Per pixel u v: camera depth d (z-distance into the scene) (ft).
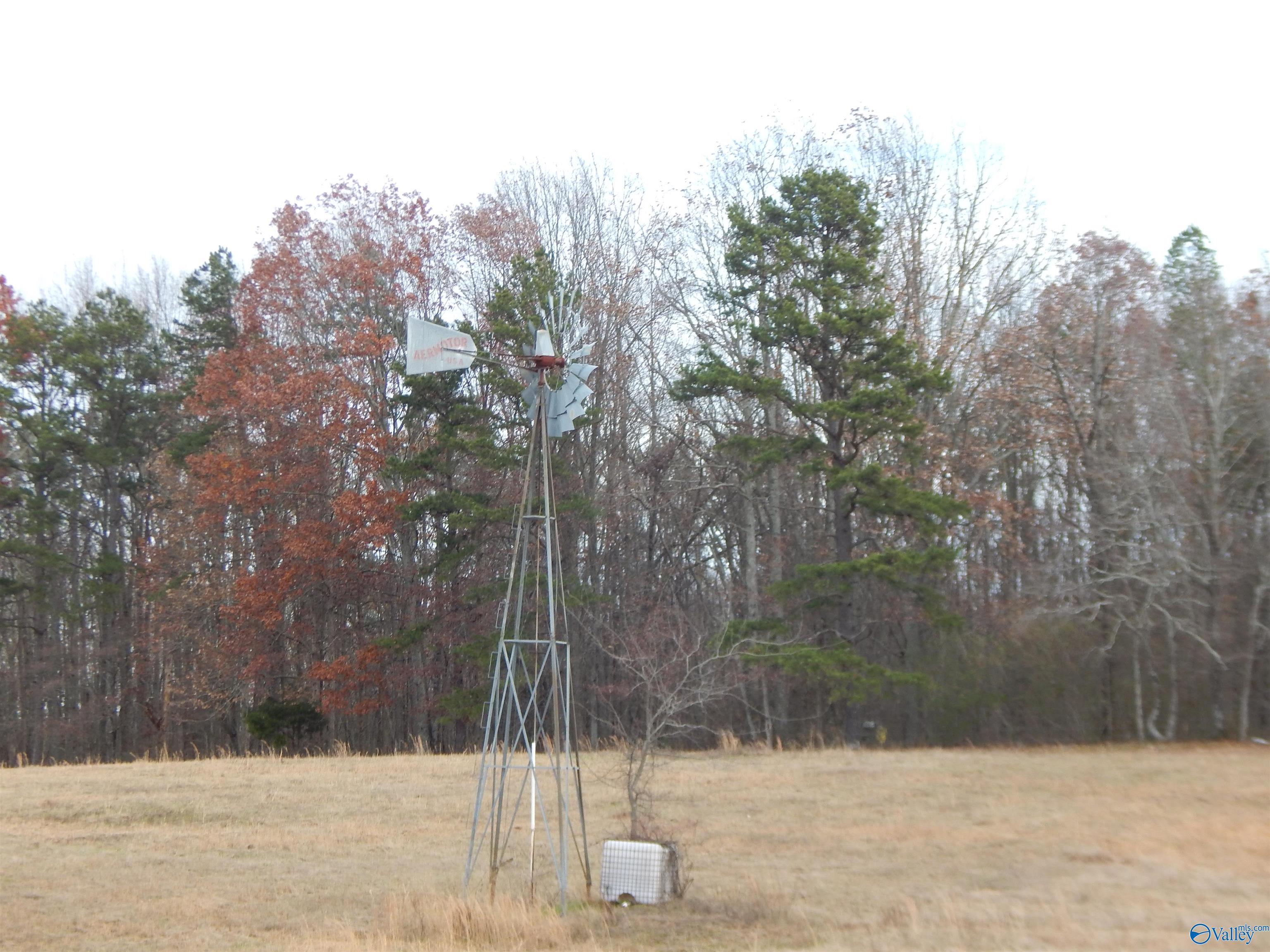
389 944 32.78
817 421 99.66
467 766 74.23
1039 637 98.53
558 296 101.19
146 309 165.17
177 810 56.75
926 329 128.88
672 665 70.64
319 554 118.73
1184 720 94.43
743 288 107.34
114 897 39.37
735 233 111.65
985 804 55.88
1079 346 111.65
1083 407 111.96
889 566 91.04
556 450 118.83
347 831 51.67
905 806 56.13
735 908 35.68
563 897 35.40
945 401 124.16
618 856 37.40
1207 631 92.38
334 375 124.26
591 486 126.00
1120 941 29.01
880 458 116.26
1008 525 112.27
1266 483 94.43
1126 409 104.88
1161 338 102.83
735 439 100.17
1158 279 111.86
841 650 93.30
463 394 120.37
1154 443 98.27
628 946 31.71
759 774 68.69
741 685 79.66
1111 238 120.57
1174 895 34.68
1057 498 129.70
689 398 100.89
